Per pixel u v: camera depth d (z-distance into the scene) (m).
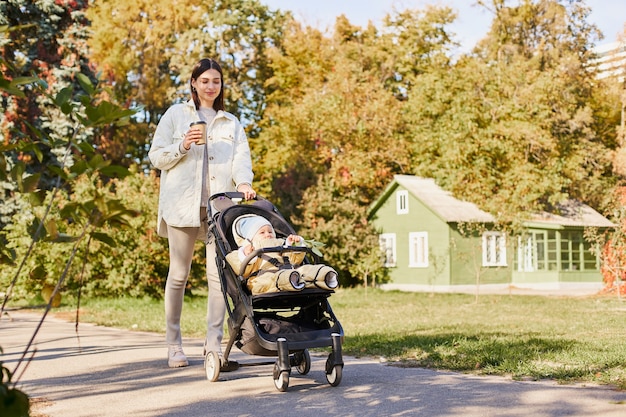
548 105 44.53
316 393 5.72
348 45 49.12
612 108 51.03
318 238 34.91
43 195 2.96
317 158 44.06
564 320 15.27
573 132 47.50
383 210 39.19
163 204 7.19
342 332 5.96
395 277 38.41
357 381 6.32
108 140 38.25
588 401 5.25
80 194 22.05
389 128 42.59
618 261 26.91
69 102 2.71
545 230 38.19
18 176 2.87
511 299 26.03
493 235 36.94
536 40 51.03
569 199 42.56
